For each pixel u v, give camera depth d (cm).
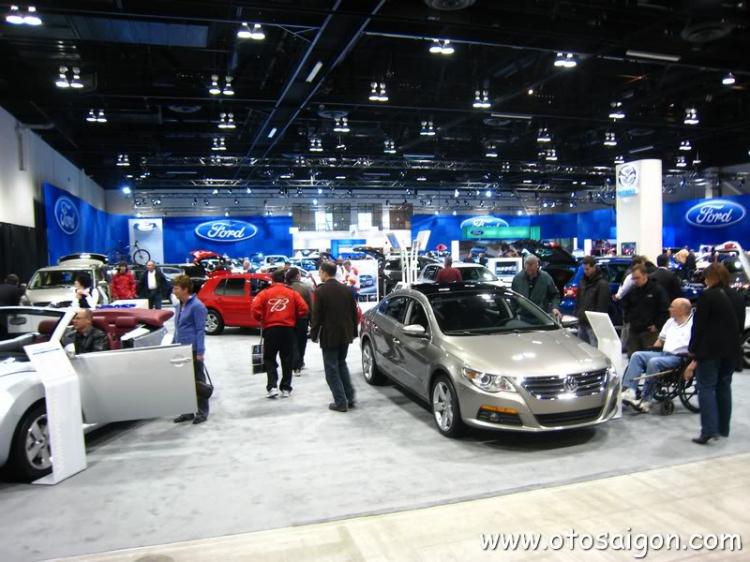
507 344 514
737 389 645
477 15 1118
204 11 1056
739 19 1115
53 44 1307
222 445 505
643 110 2083
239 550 313
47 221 1795
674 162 3011
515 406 456
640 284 629
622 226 1961
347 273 1520
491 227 4047
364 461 456
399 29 1193
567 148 2894
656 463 434
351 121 2166
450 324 568
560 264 1493
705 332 464
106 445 511
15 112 1684
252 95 1695
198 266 2119
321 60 1362
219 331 1231
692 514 346
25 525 352
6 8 981
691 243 3178
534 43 1265
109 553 313
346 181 3691
